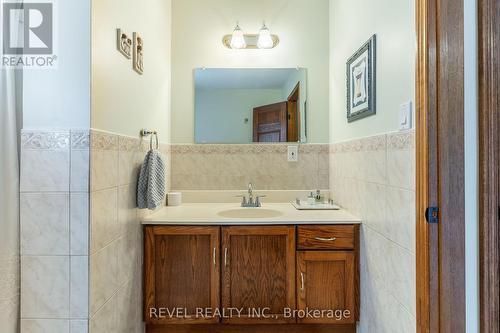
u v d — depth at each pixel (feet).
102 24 4.10
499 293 2.83
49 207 3.83
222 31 7.79
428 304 3.71
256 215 7.00
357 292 5.79
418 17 3.81
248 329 6.05
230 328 6.04
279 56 7.82
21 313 3.83
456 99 3.20
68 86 3.82
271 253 5.81
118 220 4.66
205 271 5.78
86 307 3.83
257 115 7.79
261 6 7.82
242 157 7.75
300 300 5.79
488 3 2.83
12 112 3.72
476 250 2.98
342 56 6.79
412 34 3.96
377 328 5.03
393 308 4.50
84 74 3.82
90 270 3.84
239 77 7.80
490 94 2.82
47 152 3.83
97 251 4.00
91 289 3.87
